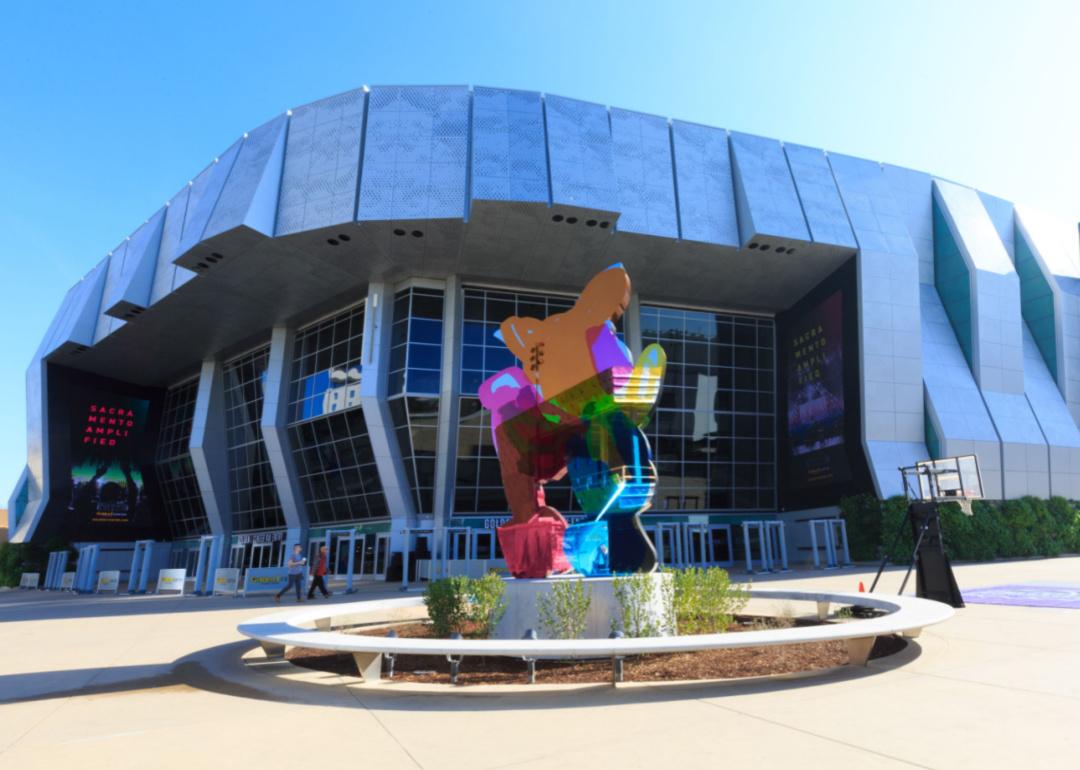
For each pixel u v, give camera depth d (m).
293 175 32.78
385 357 36.12
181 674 7.89
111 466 52.78
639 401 9.59
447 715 5.27
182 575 28.69
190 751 4.46
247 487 46.00
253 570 25.36
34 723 5.54
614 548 9.73
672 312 41.41
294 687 6.69
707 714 4.96
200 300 38.50
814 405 39.34
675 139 36.06
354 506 39.25
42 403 49.84
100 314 46.19
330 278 36.25
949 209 42.38
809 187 37.22
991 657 6.93
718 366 41.91
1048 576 20.41
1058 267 45.94
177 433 53.38
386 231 31.80
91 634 13.01
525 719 5.04
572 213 31.14
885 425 35.72
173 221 40.28
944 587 11.94
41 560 48.19
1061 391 42.53
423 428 35.72
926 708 4.91
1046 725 4.39
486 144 31.53
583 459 10.21
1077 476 38.81
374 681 6.90
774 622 10.73
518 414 10.80
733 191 36.25
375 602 10.86
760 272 37.81
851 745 4.07
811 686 5.80
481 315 37.44
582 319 9.94
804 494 39.97
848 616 10.63
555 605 8.26
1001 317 40.22
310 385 41.22
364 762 4.12
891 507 33.00
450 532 34.84
